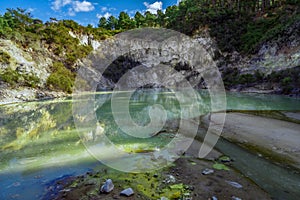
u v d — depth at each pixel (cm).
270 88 2153
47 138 676
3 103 1678
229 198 300
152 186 334
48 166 434
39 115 1181
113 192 315
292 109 1188
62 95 2261
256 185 343
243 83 2505
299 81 1911
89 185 341
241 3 4584
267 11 3962
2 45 2247
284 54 2505
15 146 589
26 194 319
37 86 2139
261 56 2844
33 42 2778
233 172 394
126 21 3897
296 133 658
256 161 452
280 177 375
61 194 315
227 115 980
